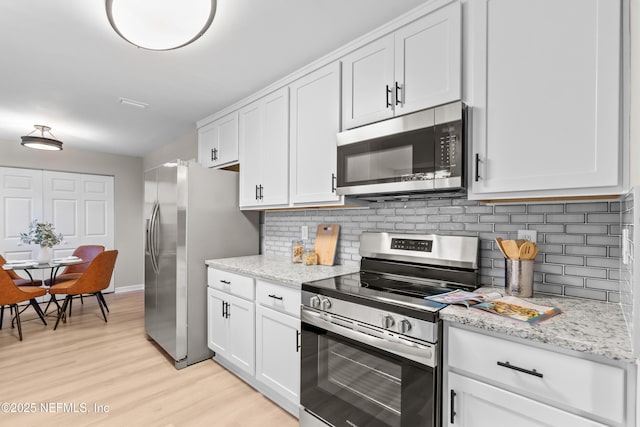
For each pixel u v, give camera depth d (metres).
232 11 1.63
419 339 1.26
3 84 2.51
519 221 1.58
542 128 1.23
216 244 2.79
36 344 3.02
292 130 2.29
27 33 1.82
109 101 2.88
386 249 1.97
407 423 1.29
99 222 5.15
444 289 1.60
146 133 4.01
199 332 2.68
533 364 1.03
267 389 2.15
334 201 1.98
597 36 1.12
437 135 1.46
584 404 0.94
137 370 2.51
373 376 1.43
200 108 3.05
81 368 2.53
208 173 2.75
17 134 4.04
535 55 1.25
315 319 1.68
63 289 3.47
